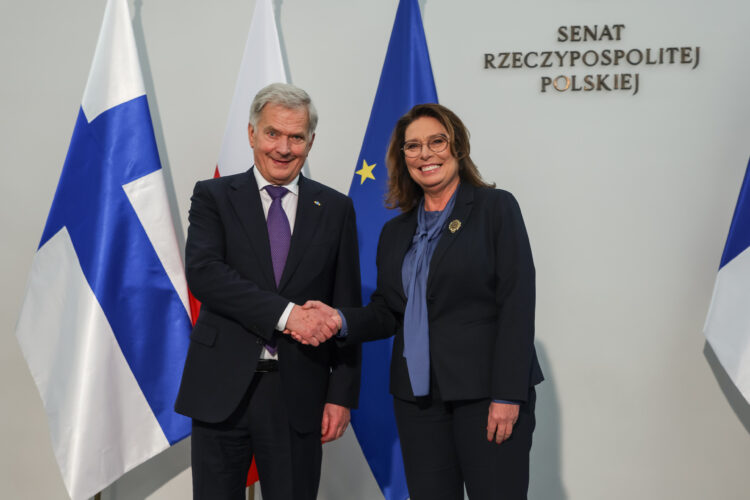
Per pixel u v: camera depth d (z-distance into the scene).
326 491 2.78
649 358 2.62
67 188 2.39
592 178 2.65
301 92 1.86
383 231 1.94
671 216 2.62
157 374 2.40
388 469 2.52
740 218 2.35
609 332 2.64
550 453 2.66
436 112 1.79
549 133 2.67
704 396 2.60
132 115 2.44
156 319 2.41
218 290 1.76
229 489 1.80
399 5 2.61
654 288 2.62
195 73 2.78
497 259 1.69
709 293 2.60
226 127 2.56
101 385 2.31
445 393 1.66
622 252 2.64
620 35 2.65
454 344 1.68
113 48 2.47
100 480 2.29
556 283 2.67
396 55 2.59
